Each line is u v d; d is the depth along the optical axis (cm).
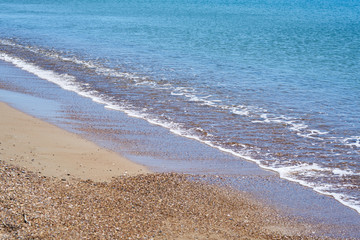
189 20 8125
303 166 1688
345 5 15550
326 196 1459
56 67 3381
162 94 2670
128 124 2095
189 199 1376
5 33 5388
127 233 1098
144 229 1138
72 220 1114
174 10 10850
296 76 3366
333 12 11925
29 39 4894
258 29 6925
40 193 1246
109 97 2569
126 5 12350
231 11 11138
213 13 10238
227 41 5312
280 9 12662
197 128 2075
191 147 1838
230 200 1401
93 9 10350
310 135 2023
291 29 7119
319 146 1891
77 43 4672
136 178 1506
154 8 11400
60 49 4238
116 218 1174
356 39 5991
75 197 1270
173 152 1777
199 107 2417
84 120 2120
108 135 1933
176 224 1199
